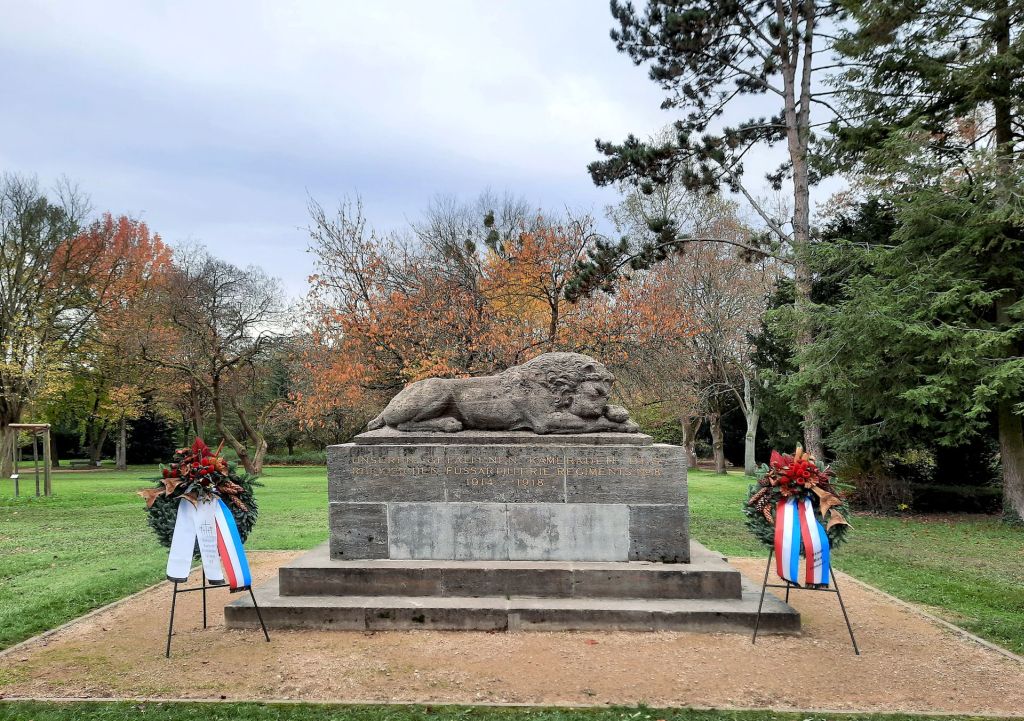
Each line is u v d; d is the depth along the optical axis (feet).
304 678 17.21
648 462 23.12
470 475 23.41
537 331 63.10
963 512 52.24
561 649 19.12
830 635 20.81
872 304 42.78
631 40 58.49
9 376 89.25
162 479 20.56
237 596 25.66
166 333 94.84
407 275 65.82
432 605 21.06
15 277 91.35
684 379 85.61
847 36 52.08
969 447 55.26
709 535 39.86
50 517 47.96
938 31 47.70
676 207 88.63
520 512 23.18
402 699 15.92
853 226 59.36
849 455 54.08
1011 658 18.95
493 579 22.03
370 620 20.94
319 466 122.72
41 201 92.89
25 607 23.90
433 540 23.34
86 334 102.32
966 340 41.22
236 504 21.58
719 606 21.17
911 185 46.14
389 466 23.65
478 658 18.47
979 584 28.14
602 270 55.26
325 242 62.80
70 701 15.84
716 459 101.81
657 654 18.79
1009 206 40.19
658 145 60.95
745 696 16.11
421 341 58.39
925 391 41.24
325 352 68.18
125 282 103.24
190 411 118.52
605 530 23.00
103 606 24.44
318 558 23.84
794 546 20.08
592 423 24.08
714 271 85.46
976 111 51.52
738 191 59.77
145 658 18.89
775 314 48.03
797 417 63.10
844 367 45.73
